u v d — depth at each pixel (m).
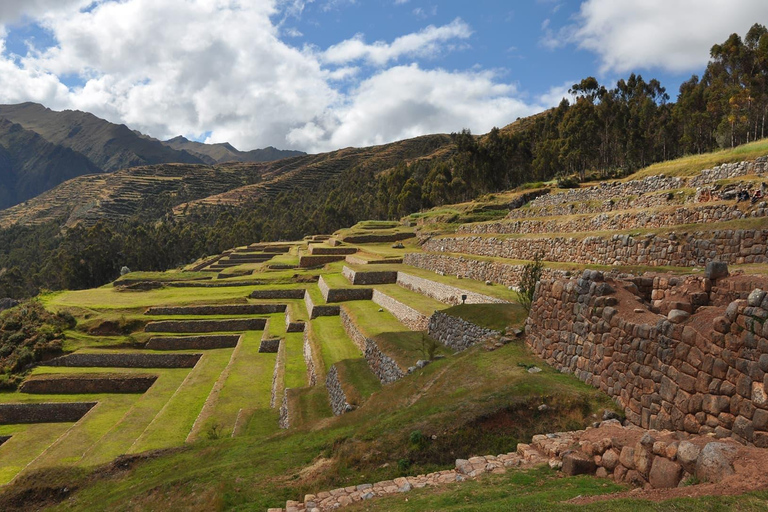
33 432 38.38
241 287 69.81
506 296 28.34
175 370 47.41
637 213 29.61
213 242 155.88
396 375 21.77
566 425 11.21
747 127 58.75
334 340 36.25
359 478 11.24
